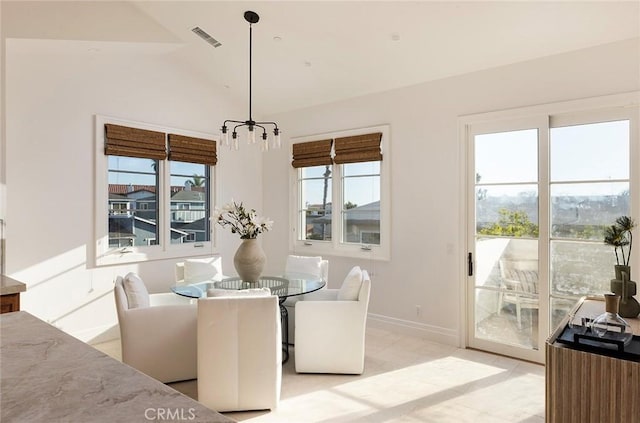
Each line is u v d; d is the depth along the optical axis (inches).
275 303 101.7
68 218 147.7
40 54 141.3
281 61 165.9
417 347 151.1
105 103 158.1
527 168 137.3
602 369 61.9
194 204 193.2
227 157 205.9
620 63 118.3
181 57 175.8
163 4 138.1
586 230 126.8
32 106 139.2
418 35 132.6
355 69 161.2
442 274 156.3
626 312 83.6
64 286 146.9
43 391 34.1
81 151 151.3
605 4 106.6
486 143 146.7
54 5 129.2
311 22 135.6
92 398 32.8
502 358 139.9
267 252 222.7
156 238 177.5
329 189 196.7
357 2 121.6
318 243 199.6
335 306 125.3
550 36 122.6
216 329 99.7
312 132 201.0
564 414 65.2
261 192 224.4
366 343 155.5
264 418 99.7
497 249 144.9
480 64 142.9
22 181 136.9
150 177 175.2
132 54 160.6
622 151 120.1
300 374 126.5
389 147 171.6
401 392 113.8
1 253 124.9
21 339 48.2
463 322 151.1
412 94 164.7
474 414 101.6
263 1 128.0
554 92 130.4
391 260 171.2
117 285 116.2
